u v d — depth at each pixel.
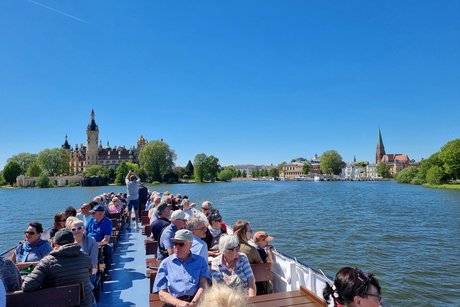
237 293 2.08
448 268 16.73
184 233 4.91
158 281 4.98
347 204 50.94
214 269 5.33
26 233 6.83
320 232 26.88
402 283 14.77
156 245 8.27
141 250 11.70
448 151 84.25
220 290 2.07
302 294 4.80
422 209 42.88
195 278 4.88
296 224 31.00
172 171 138.62
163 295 4.80
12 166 132.38
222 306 1.97
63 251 4.69
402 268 16.88
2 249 23.83
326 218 34.94
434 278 15.31
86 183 131.62
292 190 96.25
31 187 128.50
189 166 167.75
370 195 71.75
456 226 29.16
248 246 6.39
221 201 56.66
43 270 4.55
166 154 135.88
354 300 3.10
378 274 16.02
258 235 7.02
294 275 6.23
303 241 23.47
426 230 27.45
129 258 10.59
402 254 19.67
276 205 49.69
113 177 139.75
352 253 20.00
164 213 8.59
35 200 66.94
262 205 49.78
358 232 26.75
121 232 15.10
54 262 4.62
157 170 134.50
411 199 58.91
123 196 24.30
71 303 4.54
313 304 4.43
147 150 133.00
